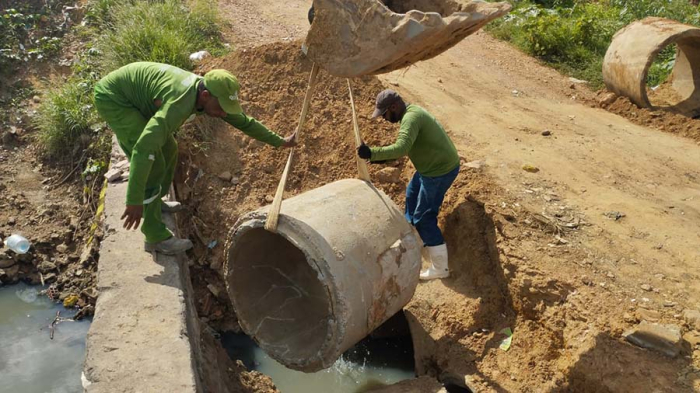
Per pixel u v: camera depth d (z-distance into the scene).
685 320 5.01
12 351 6.03
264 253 5.66
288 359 5.17
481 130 8.30
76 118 8.20
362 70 4.38
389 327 6.48
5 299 6.81
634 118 9.54
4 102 8.98
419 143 5.66
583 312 5.19
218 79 4.70
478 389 5.34
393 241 5.14
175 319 4.58
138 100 4.90
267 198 7.25
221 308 6.85
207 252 7.04
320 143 7.62
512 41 12.64
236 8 12.10
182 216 7.15
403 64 4.72
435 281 6.35
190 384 4.02
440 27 4.14
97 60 9.16
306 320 5.54
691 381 4.55
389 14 4.22
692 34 9.46
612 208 6.55
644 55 9.47
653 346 4.79
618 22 13.20
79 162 8.09
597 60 11.71
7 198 7.80
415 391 5.31
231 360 5.79
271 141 5.28
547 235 6.04
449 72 10.52
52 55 9.66
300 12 12.40
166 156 5.27
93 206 7.56
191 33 9.85
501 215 6.15
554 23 12.27
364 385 5.96
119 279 4.96
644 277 5.52
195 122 7.52
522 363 5.36
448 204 6.59
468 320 5.88
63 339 6.23
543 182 6.95
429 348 5.91
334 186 5.41
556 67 11.57
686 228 6.26
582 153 7.87
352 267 4.77
